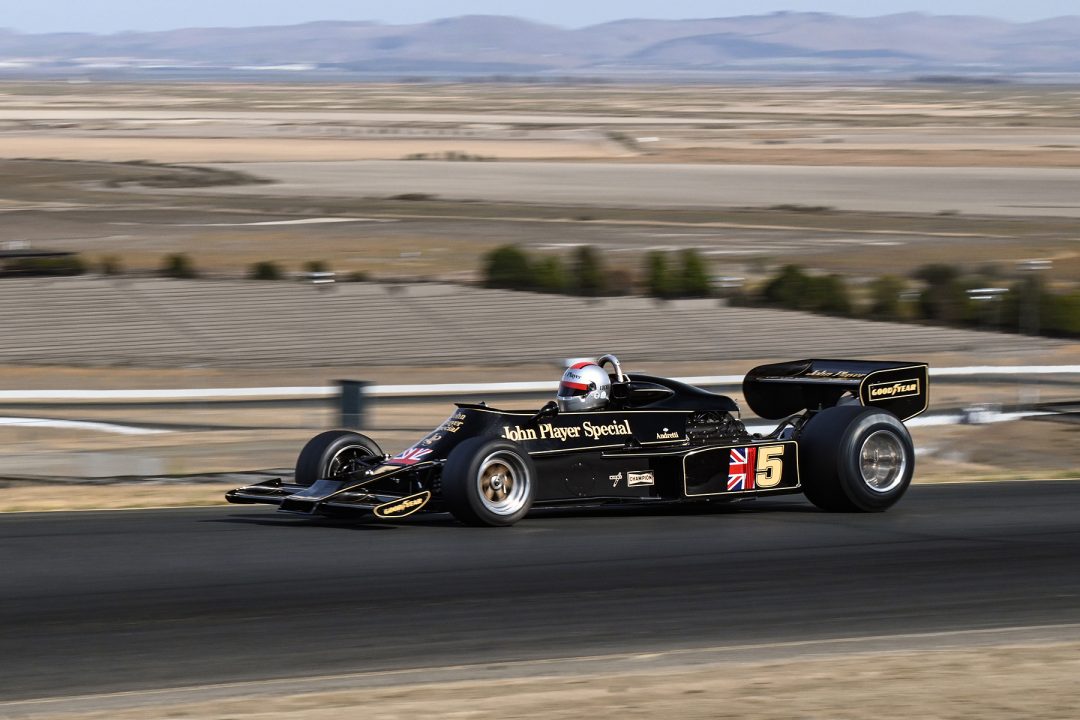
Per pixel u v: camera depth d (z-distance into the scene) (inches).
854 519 1807.3
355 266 6742.1
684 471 1737.2
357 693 1007.0
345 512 1610.5
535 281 5748.0
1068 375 4190.5
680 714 946.1
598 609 1296.8
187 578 1402.6
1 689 1029.8
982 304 5324.8
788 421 1929.1
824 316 5339.6
